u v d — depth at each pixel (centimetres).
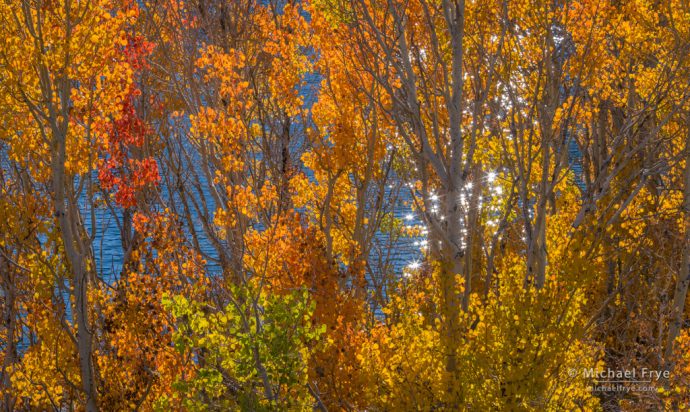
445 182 1255
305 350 1313
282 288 1427
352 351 1416
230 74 1614
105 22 1459
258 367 1186
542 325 1308
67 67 1409
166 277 1434
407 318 1380
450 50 1385
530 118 1449
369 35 1464
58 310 1580
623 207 1538
